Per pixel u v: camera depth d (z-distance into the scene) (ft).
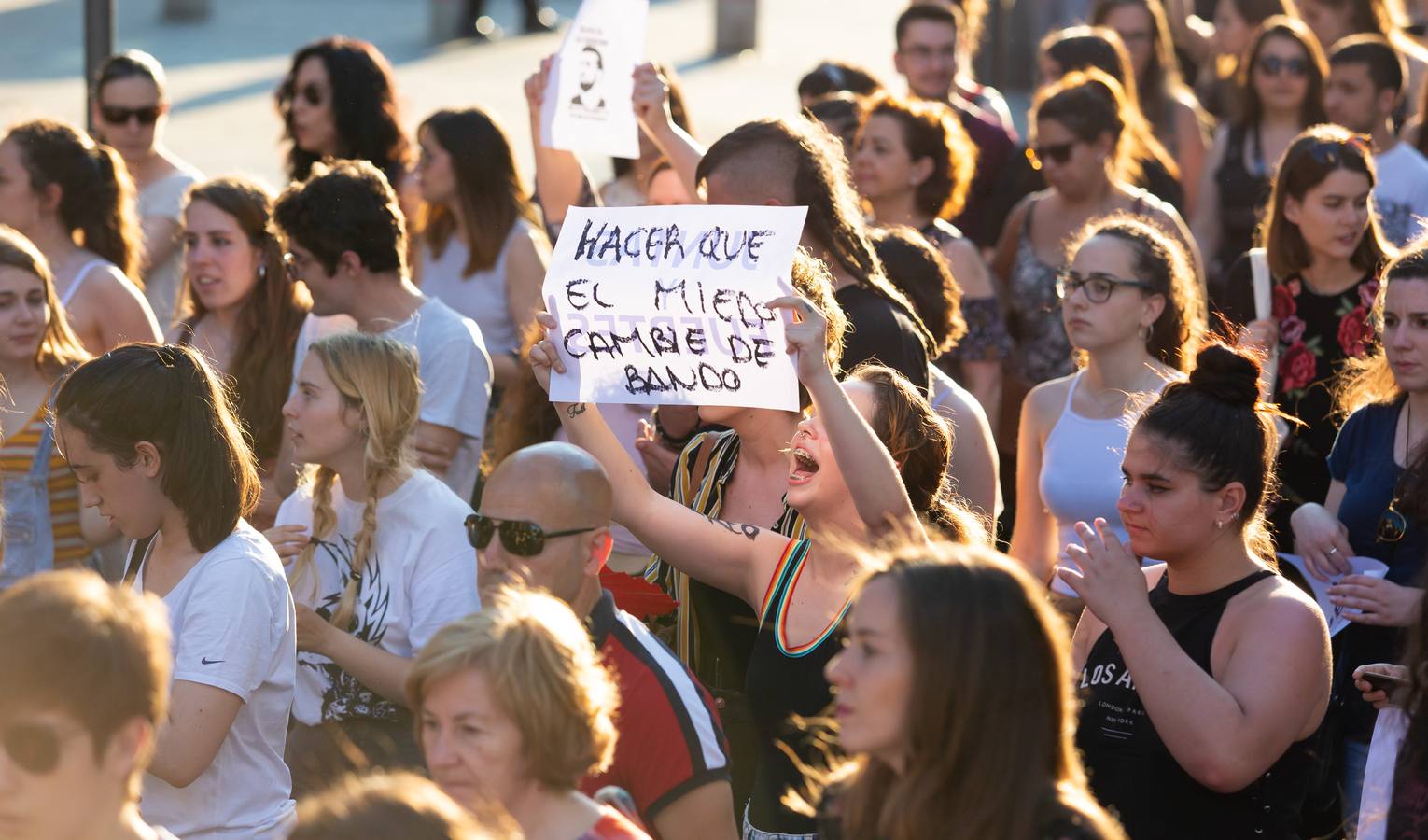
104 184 32.81
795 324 18.98
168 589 19.20
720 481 22.00
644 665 17.35
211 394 19.40
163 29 115.55
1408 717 18.19
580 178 35.22
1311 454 29.86
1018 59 99.45
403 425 22.26
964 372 34.40
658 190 37.70
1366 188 29.91
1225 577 18.70
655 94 29.30
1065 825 12.91
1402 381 24.11
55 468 26.89
